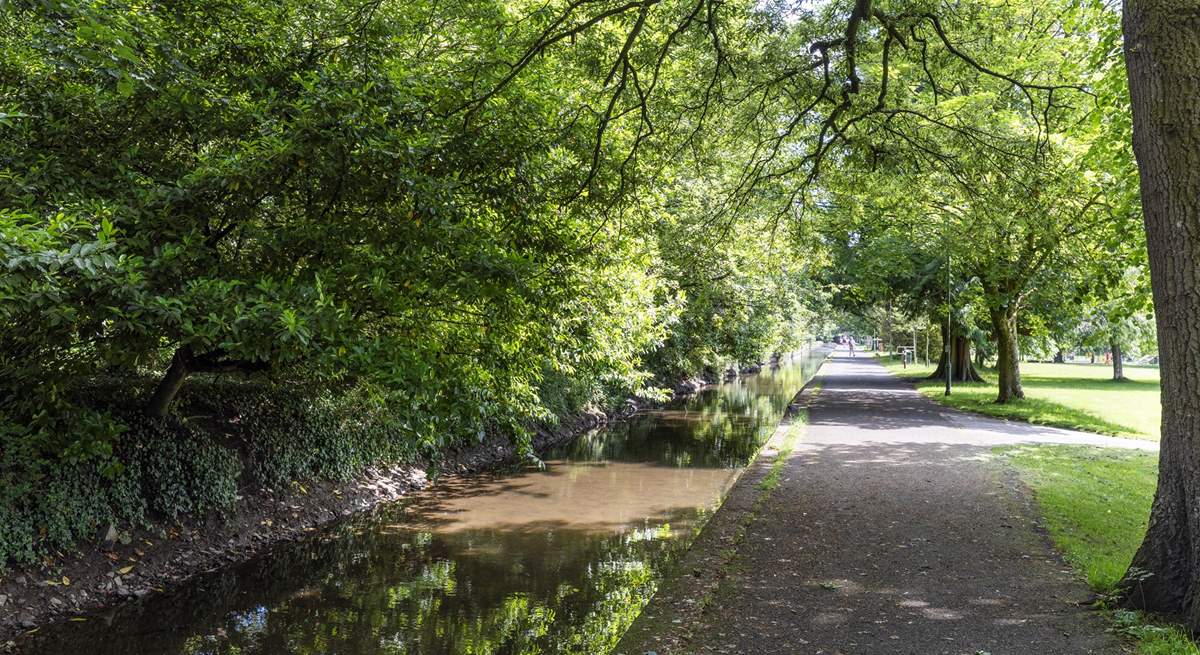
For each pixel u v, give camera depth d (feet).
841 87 31.63
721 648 14.57
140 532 25.98
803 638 15.02
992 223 34.63
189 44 22.72
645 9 24.41
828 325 293.02
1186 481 14.79
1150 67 14.92
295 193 22.70
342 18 24.63
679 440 59.82
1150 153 15.05
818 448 41.83
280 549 29.30
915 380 110.22
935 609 16.58
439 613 22.35
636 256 39.93
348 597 23.81
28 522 22.36
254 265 22.53
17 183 18.31
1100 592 17.33
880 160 33.71
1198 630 14.03
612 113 30.53
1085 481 31.24
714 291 71.77
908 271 77.30
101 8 18.57
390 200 22.41
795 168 37.42
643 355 82.69
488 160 24.13
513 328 27.71
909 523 24.54
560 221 27.89
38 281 15.28
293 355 19.04
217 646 19.93
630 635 15.29
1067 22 36.09
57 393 22.39
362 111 20.94
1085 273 42.98
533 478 43.88
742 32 30.01
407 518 34.32
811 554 21.13
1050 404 66.08
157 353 26.45
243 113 21.90
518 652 19.40
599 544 29.94
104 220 15.72
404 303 22.36
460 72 25.39
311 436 35.63
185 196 19.62
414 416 24.30
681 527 32.65
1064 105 33.91
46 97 21.17
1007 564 19.93
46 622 21.16
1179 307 14.82
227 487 29.55
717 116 34.32
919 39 30.17
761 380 146.20
